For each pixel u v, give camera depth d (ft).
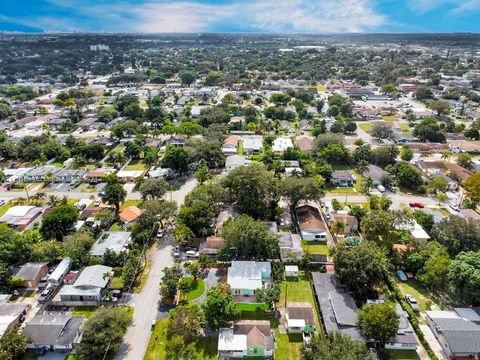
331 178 460.14
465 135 621.31
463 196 424.05
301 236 344.90
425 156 544.21
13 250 287.07
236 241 294.46
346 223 350.02
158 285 279.69
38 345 221.05
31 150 534.78
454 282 248.93
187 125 645.51
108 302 260.83
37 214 378.94
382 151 500.33
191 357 215.72
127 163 525.75
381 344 219.00
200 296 266.16
